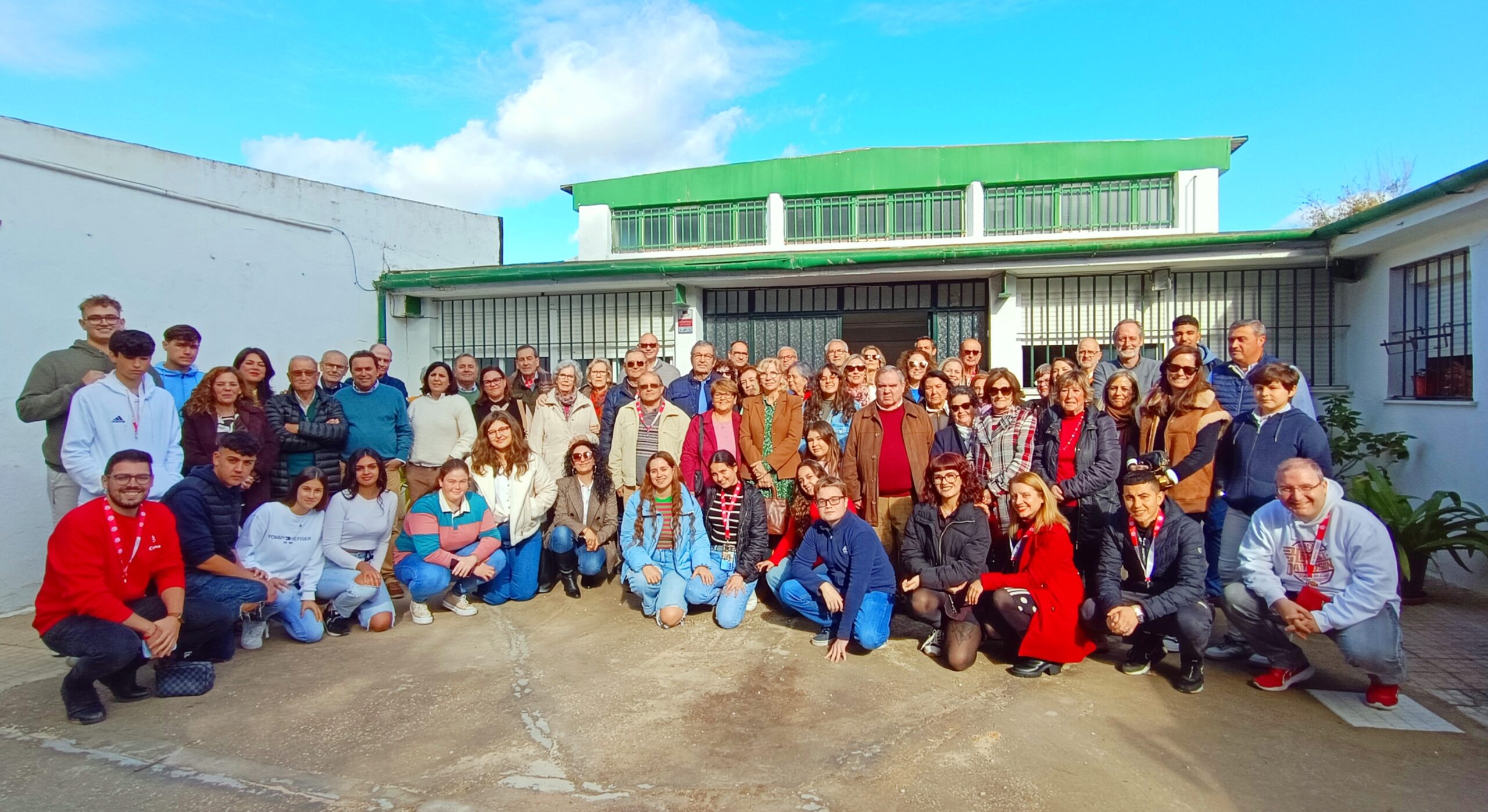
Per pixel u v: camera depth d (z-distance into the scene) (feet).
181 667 12.96
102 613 11.89
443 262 34.45
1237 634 14.85
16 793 9.87
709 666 14.16
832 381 19.75
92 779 10.20
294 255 27.48
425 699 12.74
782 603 16.43
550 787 9.90
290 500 16.17
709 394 21.20
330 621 16.37
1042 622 13.55
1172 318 25.12
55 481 16.15
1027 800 9.55
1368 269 22.53
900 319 32.32
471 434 21.12
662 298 29.43
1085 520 15.30
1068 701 12.53
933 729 11.50
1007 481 16.15
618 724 11.71
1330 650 14.75
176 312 23.59
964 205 37.11
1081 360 18.84
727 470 16.88
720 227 40.06
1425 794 9.63
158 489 15.31
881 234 38.01
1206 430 14.82
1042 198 36.47
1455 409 18.54
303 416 18.02
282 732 11.57
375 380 19.98
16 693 13.16
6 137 19.13
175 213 23.54
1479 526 17.53
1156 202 35.60
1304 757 10.61
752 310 28.99
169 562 13.12
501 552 17.87
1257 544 13.01
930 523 14.84
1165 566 13.34
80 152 20.93
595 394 22.47
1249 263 23.68
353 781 10.11
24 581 19.03
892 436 17.28
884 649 15.12
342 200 29.45
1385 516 17.13
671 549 17.17
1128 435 16.26
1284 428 13.97
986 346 27.04
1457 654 14.21
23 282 19.54
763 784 9.93
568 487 19.30
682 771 10.27
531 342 31.07
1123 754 10.71
